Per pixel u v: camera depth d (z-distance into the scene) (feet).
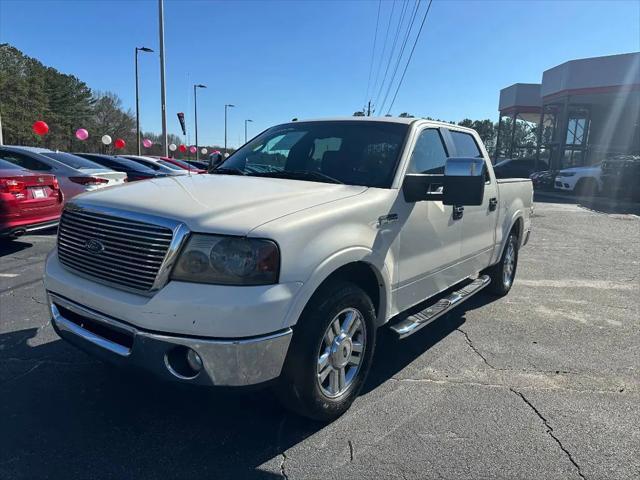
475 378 12.44
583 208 56.29
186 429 9.84
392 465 8.89
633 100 98.32
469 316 17.37
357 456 9.12
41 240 28.14
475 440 9.71
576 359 13.80
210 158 15.14
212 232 8.13
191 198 9.32
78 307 9.28
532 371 12.95
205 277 8.11
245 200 9.29
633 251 30.58
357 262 9.98
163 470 8.62
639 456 9.34
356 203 10.09
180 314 7.97
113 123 261.85
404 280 11.71
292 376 9.11
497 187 17.06
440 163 13.74
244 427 9.96
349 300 9.70
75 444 9.25
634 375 12.85
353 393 10.55
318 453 9.19
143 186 10.57
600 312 18.12
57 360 12.68
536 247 31.58
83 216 9.59
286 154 13.30
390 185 11.29
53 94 228.43
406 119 13.34
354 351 10.38
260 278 8.18
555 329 16.21
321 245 8.96
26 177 23.59
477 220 15.39
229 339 7.95
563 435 9.96
